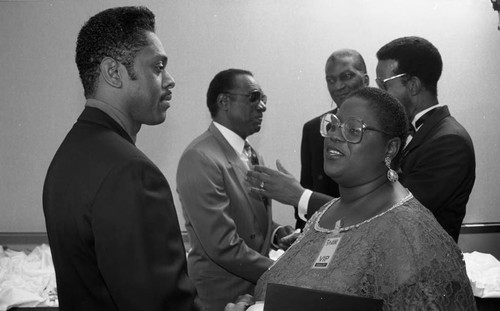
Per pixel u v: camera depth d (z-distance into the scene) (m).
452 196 2.06
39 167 3.90
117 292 1.22
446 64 4.02
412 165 2.11
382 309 1.15
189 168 2.20
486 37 4.03
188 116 3.93
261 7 3.94
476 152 4.05
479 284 2.72
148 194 1.25
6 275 3.00
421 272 1.20
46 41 3.88
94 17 1.38
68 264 1.28
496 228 4.01
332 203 1.52
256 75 3.96
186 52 3.92
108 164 1.25
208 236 2.15
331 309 1.17
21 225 3.89
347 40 3.98
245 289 2.27
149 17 1.40
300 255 1.40
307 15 3.96
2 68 3.86
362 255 1.25
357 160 1.36
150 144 3.90
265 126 3.97
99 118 1.34
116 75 1.35
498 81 4.05
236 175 2.28
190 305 1.28
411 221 1.26
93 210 1.23
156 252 1.24
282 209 3.92
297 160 3.99
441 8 4.00
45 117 3.90
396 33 3.99
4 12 3.85
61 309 1.33
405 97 2.23
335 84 2.76
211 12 3.92
